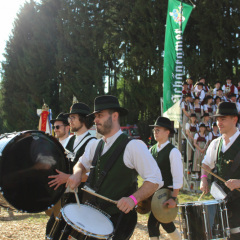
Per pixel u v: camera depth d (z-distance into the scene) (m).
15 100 31.66
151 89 24.80
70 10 27.56
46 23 30.05
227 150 3.40
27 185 2.89
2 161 2.71
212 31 20.95
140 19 24.78
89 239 2.43
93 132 13.53
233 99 12.02
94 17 27.31
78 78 26.86
